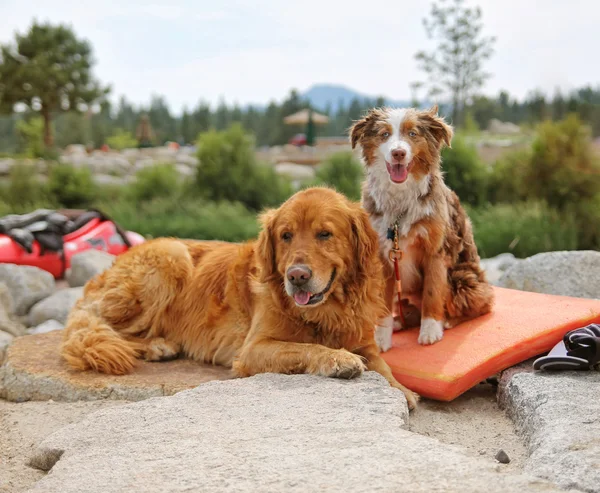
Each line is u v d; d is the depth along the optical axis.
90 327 5.09
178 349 5.39
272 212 4.61
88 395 4.53
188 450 3.03
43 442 3.41
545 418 3.39
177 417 3.48
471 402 4.34
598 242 12.54
